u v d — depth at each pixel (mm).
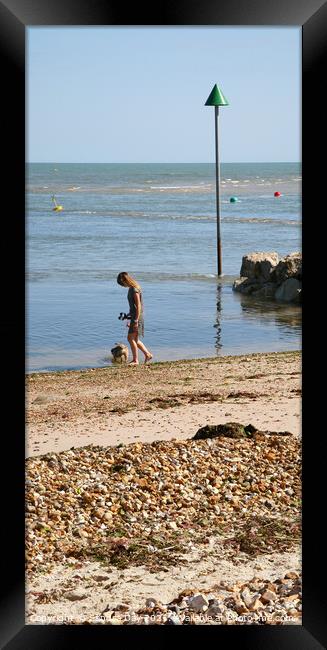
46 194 110250
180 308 31734
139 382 19031
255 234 60375
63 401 16875
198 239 56812
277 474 11562
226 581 8164
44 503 10219
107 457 11984
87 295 34438
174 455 12086
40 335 26484
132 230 63219
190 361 22109
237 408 15266
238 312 31219
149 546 9227
